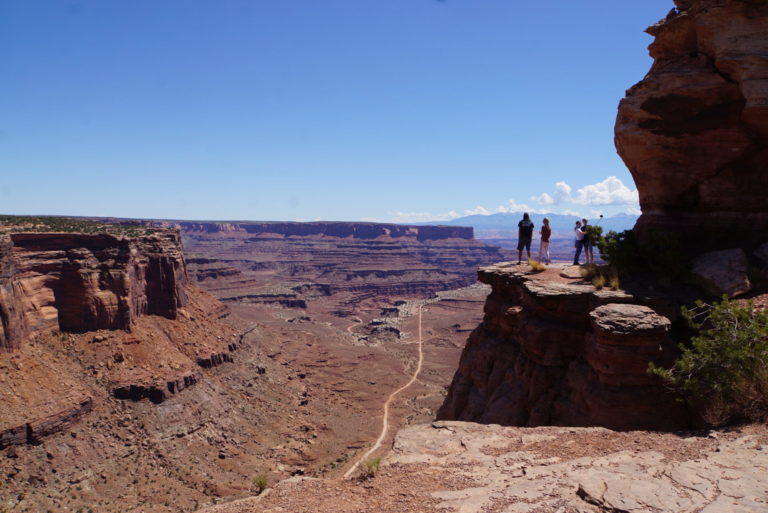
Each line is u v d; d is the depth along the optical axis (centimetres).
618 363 1456
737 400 1159
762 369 1113
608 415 1447
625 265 1936
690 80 1917
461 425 1277
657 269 1845
